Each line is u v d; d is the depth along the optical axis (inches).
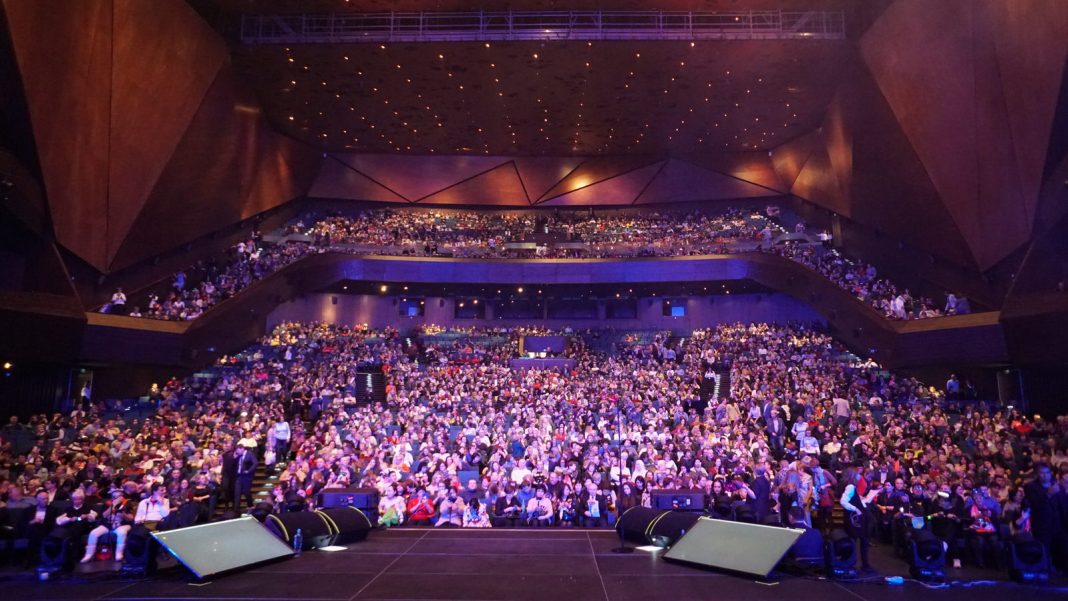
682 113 1058.1
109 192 780.6
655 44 838.5
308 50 857.5
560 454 597.0
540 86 964.0
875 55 805.2
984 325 743.1
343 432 716.0
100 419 712.4
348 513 401.4
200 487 477.1
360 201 1341.0
